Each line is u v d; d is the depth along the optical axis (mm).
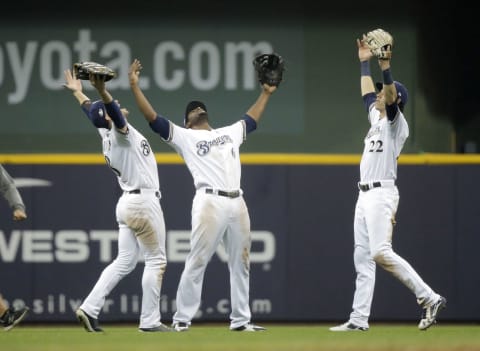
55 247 42469
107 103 30906
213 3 44938
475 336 30797
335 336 30531
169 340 28234
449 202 43188
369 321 43656
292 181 43062
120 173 32375
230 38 44938
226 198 32688
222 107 44906
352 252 43094
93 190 42625
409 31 45469
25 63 44531
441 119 45688
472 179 43250
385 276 43062
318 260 43000
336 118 45344
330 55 45344
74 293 42406
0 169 32906
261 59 34188
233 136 33438
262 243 42906
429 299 32312
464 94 46062
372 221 32938
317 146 45281
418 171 43188
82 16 44625
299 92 45281
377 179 33156
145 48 44750
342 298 43062
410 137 45438
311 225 43031
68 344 26500
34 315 42281
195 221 32656
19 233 42344
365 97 34906
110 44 44656
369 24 45438
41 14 44531
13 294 42281
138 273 42469
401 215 43062
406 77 45500
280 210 42969
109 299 42344
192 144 32938
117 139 31891
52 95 44688
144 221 32250
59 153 44562
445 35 45656
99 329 32406
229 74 44969
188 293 33000
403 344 26047
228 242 33219
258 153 45000
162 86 44781
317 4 45281
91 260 42500
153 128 32688
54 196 42500
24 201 42406
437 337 30062
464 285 43156
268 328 39125
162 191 42625
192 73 44875
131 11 44719
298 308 42906
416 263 43094
